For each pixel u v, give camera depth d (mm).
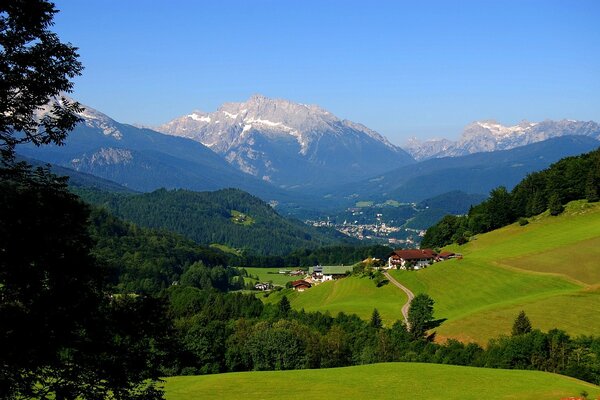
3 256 18812
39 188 20953
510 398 56812
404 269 171000
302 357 94312
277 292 199750
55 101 21625
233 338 99875
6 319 18250
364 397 58000
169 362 21891
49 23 20750
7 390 17859
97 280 20906
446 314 120375
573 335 84875
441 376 67062
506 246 166625
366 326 111188
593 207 174625
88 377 19609
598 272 124688
